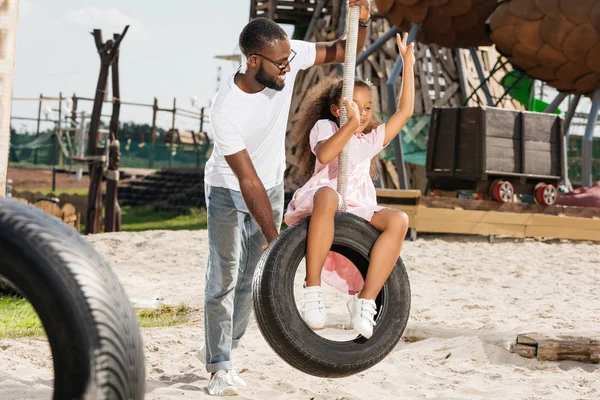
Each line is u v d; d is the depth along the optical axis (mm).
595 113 19609
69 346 2061
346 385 5895
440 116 17969
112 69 22750
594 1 17281
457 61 27391
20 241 2113
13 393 5062
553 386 6004
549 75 18672
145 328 7883
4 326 7699
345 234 4184
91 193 22125
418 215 16703
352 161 4590
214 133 4809
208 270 5273
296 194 4453
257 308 4117
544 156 17891
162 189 36156
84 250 2203
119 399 2078
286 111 5035
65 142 57000
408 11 20422
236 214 5145
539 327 7715
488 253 15281
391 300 4320
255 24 4715
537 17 17656
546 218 17594
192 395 5250
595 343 6719
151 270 12312
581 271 13211
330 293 9758
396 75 20406
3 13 8203
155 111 49562
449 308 9148
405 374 6324
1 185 8305
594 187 19266
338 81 4613
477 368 6535
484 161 17047
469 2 19547
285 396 5453
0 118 8242
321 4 28328
